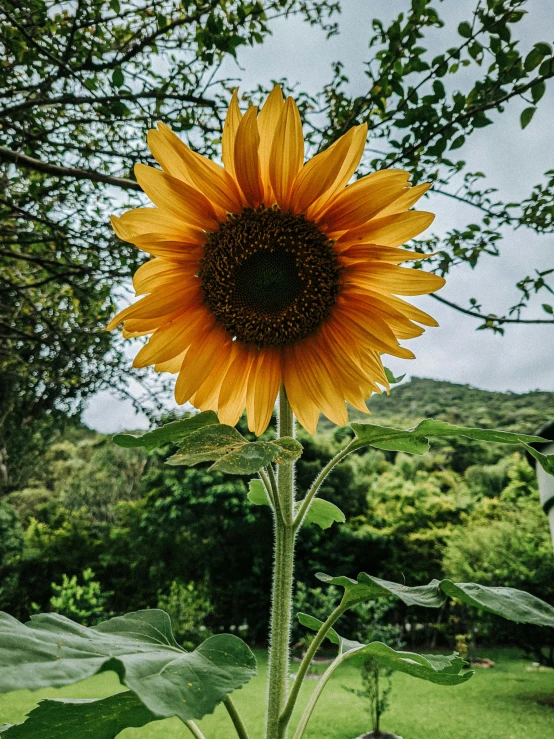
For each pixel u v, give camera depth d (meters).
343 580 1.18
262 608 21.11
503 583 15.04
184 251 1.71
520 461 23.83
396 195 1.62
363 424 1.33
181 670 0.99
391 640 12.80
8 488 16.97
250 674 1.01
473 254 3.64
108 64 4.09
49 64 4.40
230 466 1.07
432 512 23.12
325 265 1.70
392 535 22.42
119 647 1.08
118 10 3.94
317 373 1.76
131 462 29.94
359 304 1.73
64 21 4.28
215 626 21.19
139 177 1.60
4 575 23.20
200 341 1.77
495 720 10.12
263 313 1.76
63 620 1.14
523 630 12.66
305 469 23.55
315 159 1.61
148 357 1.72
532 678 14.48
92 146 5.20
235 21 4.04
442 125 3.45
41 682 0.85
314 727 9.62
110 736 1.21
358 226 1.65
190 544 21.62
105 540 24.75
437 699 11.96
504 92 3.23
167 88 4.32
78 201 5.51
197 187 1.65
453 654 1.41
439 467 37.66
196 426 1.30
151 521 21.92
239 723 1.15
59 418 11.98
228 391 1.79
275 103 1.64
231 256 1.69
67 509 29.20
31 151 4.86
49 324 7.35
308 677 14.27
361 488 25.38
